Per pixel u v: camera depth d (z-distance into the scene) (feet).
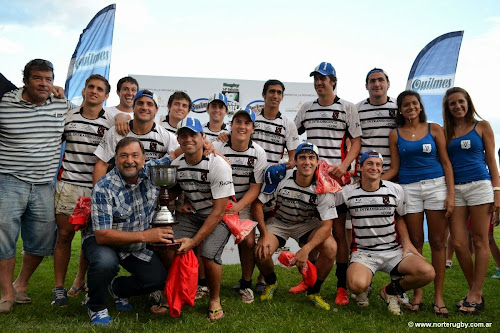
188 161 13.20
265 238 14.64
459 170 14.51
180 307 12.12
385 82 16.43
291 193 14.56
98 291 11.94
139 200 12.59
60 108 14.21
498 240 28.27
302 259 13.87
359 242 14.87
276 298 15.20
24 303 13.99
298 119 17.84
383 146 16.47
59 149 14.25
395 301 14.17
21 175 13.28
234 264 22.17
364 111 16.85
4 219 12.99
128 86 16.51
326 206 14.35
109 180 12.16
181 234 14.33
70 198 14.47
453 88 14.70
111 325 11.61
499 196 14.17
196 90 24.88
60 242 14.39
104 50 23.95
